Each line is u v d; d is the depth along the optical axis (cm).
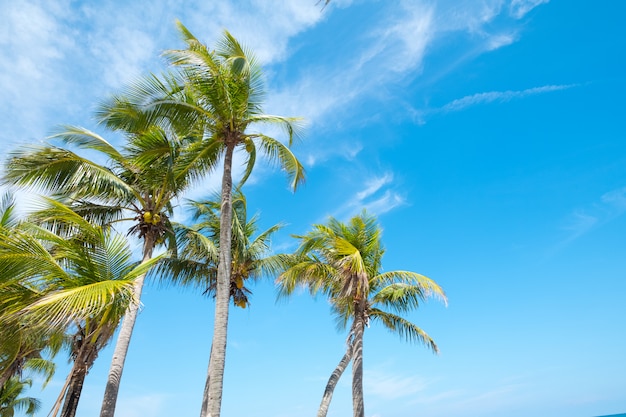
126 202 1463
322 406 1612
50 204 939
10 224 1091
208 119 1304
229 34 1290
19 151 1205
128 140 1428
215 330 1066
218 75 1187
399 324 1867
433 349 1794
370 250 1841
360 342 1741
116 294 848
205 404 1619
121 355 1229
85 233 963
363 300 1811
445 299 1650
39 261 848
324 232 1794
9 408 3139
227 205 1212
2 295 858
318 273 1792
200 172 1398
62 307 716
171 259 1800
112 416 1151
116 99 1241
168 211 1584
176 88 1280
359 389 1655
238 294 1886
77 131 1373
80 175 1287
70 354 1361
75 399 1008
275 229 2047
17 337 1088
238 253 1842
